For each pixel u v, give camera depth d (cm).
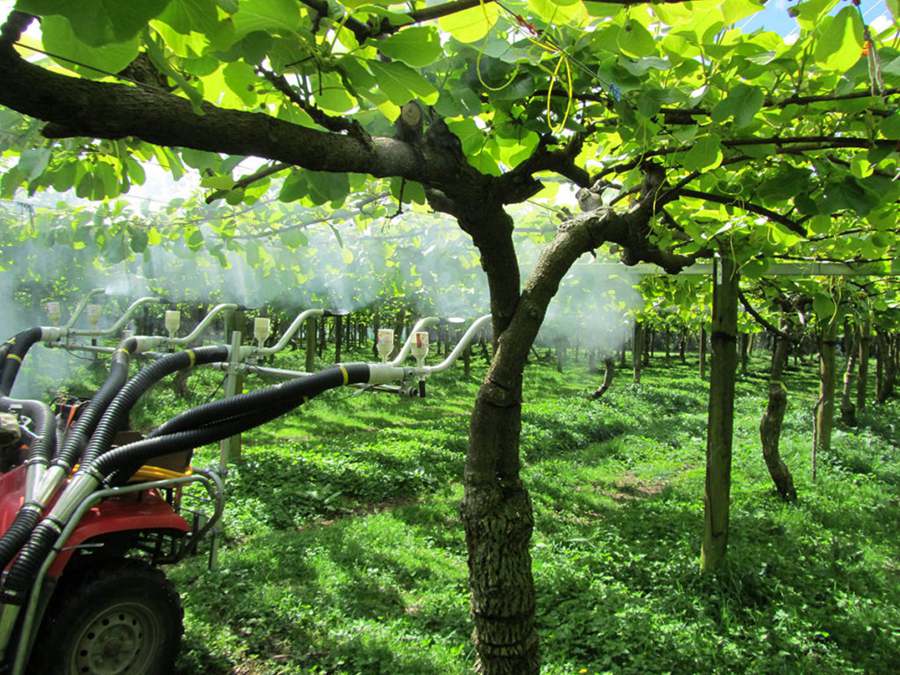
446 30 184
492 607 266
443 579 596
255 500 810
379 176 200
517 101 251
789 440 1296
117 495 372
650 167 314
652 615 510
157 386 1583
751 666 443
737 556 610
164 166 239
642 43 197
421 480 955
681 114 263
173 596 395
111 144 236
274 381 1839
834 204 279
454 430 1381
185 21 114
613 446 1296
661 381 2544
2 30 108
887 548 708
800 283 730
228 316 955
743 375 3034
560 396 2078
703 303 1084
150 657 384
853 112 260
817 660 461
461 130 225
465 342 396
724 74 241
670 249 479
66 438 371
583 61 230
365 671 432
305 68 158
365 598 552
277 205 576
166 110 136
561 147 299
